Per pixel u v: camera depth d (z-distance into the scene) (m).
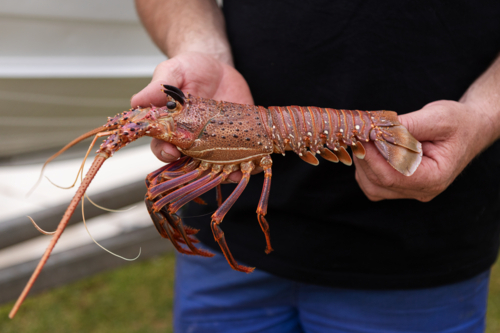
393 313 0.89
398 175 0.77
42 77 1.43
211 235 0.94
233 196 0.77
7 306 1.72
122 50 1.56
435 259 0.87
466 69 0.83
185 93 0.82
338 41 0.84
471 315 0.91
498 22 0.81
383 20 0.82
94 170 0.74
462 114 0.78
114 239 1.62
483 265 0.89
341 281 0.88
